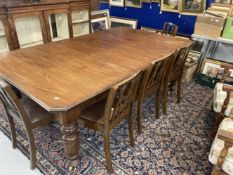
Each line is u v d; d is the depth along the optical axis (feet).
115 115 4.78
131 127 5.66
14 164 5.34
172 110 7.68
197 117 7.30
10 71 4.93
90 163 5.36
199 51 9.89
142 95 5.80
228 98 5.29
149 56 6.04
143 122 6.97
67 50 6.39
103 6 13.26
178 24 10.40
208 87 9.39
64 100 3.85
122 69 5.16
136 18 11.97
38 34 9.47
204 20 8.25
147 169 5.24
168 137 6.31
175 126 6.82
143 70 5.08
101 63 5.48
